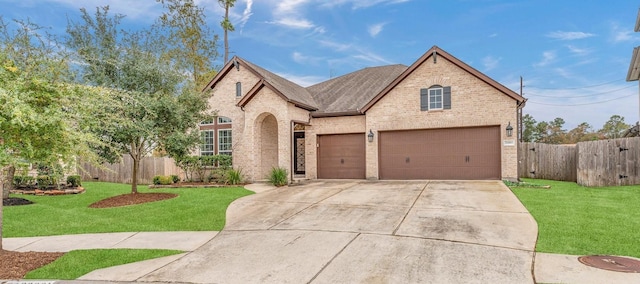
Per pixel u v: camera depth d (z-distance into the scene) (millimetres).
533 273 5289
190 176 18422
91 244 7508
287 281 5242
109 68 12133
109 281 5441
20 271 5828
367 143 17188
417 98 16312
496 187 13195
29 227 9008
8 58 6840
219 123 19484
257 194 13398
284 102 16812
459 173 15820
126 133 11688
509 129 14805
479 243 6719
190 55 24953
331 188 14336
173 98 13023
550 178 17031
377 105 16984
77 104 6719
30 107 5617
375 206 10266
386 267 5652
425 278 5195
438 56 16031
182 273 5738
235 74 19266
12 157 5723
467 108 15500
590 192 12188
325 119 18375
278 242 7270
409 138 16656
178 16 28156
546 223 7930
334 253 6410
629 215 8547
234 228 8656
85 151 6969
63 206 11750
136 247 7234
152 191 14875
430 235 7289
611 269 5348
